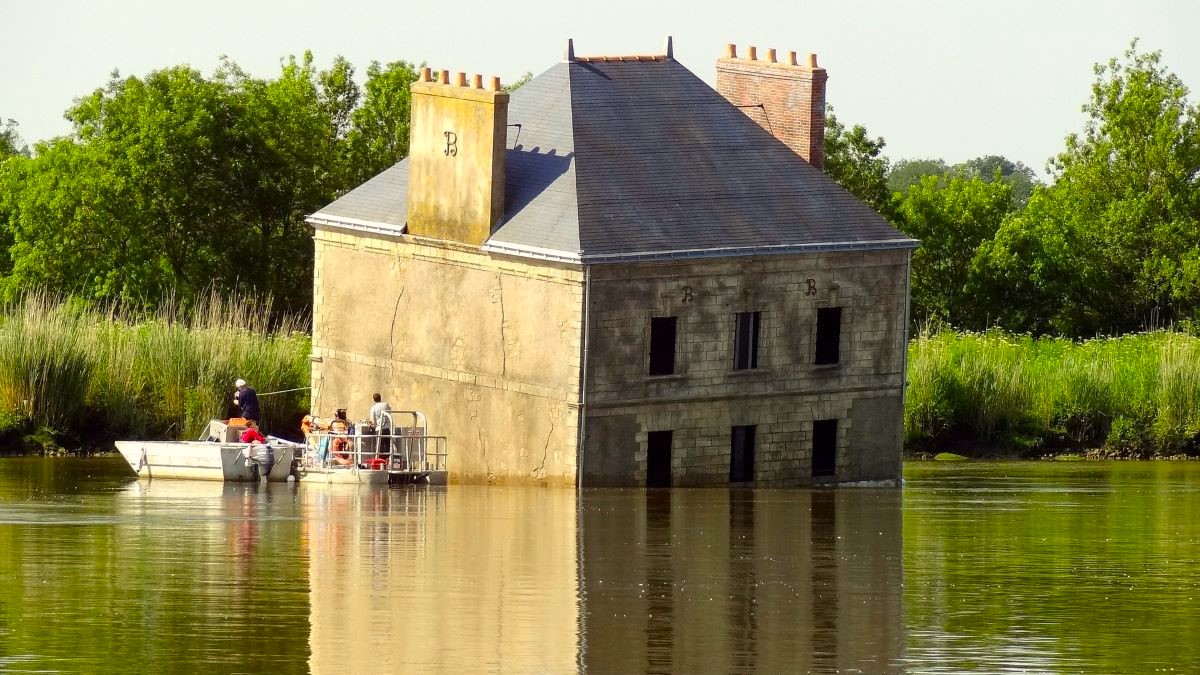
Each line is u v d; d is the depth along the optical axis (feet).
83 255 497.87
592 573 217.56
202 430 344.90
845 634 190.08
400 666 174.60
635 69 326.85
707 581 214.69
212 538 237.25
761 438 311.27
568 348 292.40
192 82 510.58
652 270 296.10
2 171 565.94
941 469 351.05
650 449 301.63
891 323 323.37
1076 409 378.32
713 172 314.96
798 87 333.62
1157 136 581.94
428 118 312.29
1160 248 566.36
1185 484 327.88
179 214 496.23
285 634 184.75
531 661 177.27
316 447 310.86
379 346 323.78
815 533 254.47
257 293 498.69
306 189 509.35
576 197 298.15
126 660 175.52
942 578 221.25
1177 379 379.55
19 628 186.39
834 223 317.01
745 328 309.01
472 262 306.76
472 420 308.81
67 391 344.28
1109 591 214.48
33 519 253.03
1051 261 557.33
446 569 217.97
